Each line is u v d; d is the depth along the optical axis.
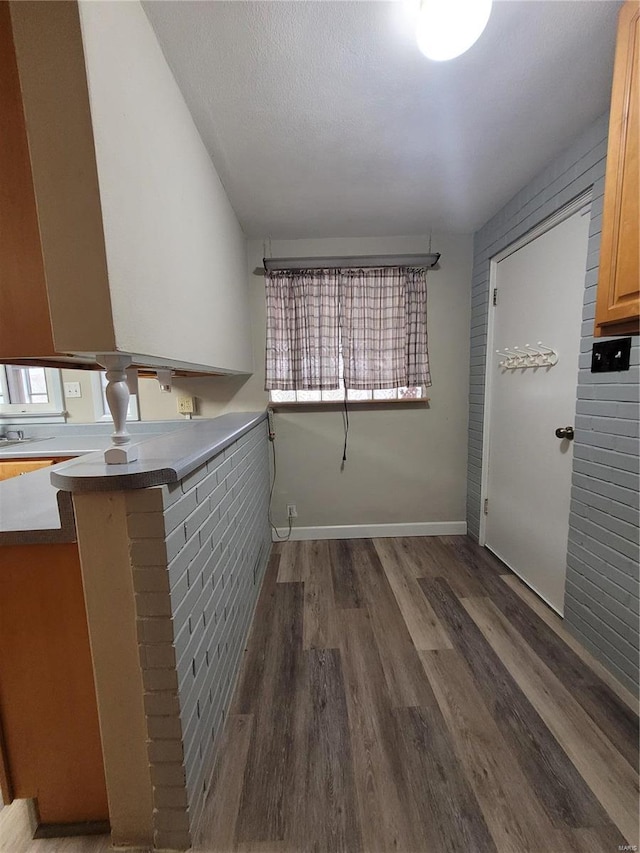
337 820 0.95
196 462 0.93
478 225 2.38
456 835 0.91
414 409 2.65
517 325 2.09
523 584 2.08
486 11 0.92
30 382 2.36
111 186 0.71
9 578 0.85
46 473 1.29
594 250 1.49
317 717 1.25
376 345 2.47
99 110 0.68
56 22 0.63
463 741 1.15
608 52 1.11
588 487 1.55
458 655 1.53
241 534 1.59
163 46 1.01
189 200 1.24
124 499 0.77
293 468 2.67
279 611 1.85
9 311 0.77
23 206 0.75
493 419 2.39
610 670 1.42
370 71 1.14
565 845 0.89
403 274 2.43
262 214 2.11
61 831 0.93
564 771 1.06
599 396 1.48
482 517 2.54
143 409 2.48
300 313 2.42
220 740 1.17
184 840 0.89
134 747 0.86
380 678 1.41
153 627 0.81
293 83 1.18
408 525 2.74
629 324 1.04
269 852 0.89
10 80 0.71
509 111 1.36
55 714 0.90
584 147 1.51
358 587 2.06
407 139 1.50
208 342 1.46
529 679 1.40
